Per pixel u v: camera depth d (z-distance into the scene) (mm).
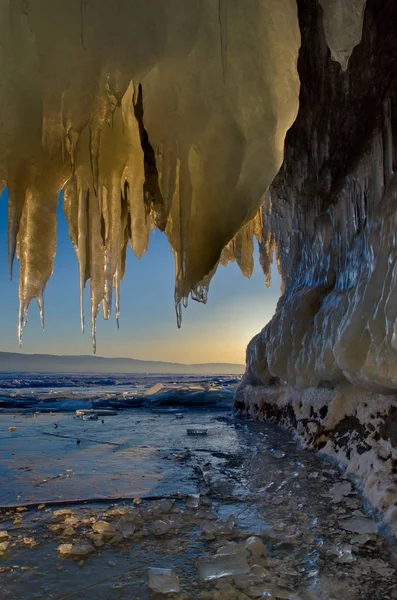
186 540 1930
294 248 5422
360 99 3629
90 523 2121
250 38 2801
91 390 16047
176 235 3584
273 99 2938
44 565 1692
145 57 2506
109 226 3441
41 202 3020
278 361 4832
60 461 3551
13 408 8500
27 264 3121
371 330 2775
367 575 1587
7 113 2584
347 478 2926
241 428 5508
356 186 3736
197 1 2541
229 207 3088
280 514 2248
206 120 2949
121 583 1552
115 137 3381
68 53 2430
